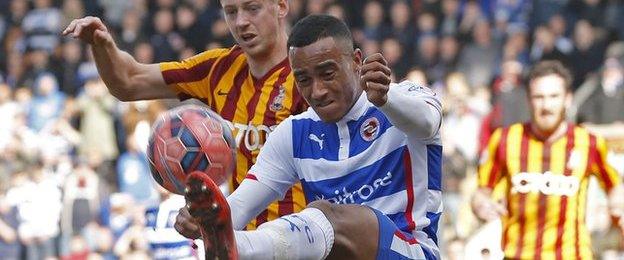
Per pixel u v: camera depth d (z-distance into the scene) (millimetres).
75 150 27703
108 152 27516
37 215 24672
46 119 28656
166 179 10000
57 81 31109
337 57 10125
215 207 9078
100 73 12547
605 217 19578
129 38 31547
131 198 24328
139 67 12672
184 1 32469
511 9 32969
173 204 16922
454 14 31891
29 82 31000
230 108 12492
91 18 12164
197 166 9906
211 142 9930
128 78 12602
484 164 15953
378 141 10594
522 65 29891
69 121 27859
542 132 15789
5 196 24922
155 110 24625
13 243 24703
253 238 9578
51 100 28984
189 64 12727
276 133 10977
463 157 24391
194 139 9906
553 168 15680
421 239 10594
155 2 33000
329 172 10703
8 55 32781
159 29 31969
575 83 30031
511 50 29922
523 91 23594
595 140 15750
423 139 10367
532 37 31688
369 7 31688
